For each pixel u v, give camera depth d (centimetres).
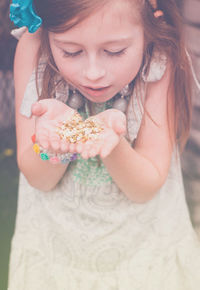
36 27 69
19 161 82
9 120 238
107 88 73
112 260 89
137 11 67
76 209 87
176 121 85
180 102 84
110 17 66
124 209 87
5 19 194
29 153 80
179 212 91
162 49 79
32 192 92
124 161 74
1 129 238
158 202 89
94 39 67
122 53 69
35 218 91
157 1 77
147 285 89
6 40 206
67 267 90
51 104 71
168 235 90
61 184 88
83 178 85
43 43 79
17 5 70
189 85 85
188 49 87
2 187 195
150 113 82
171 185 91
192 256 92
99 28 66
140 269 89
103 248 88
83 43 67
